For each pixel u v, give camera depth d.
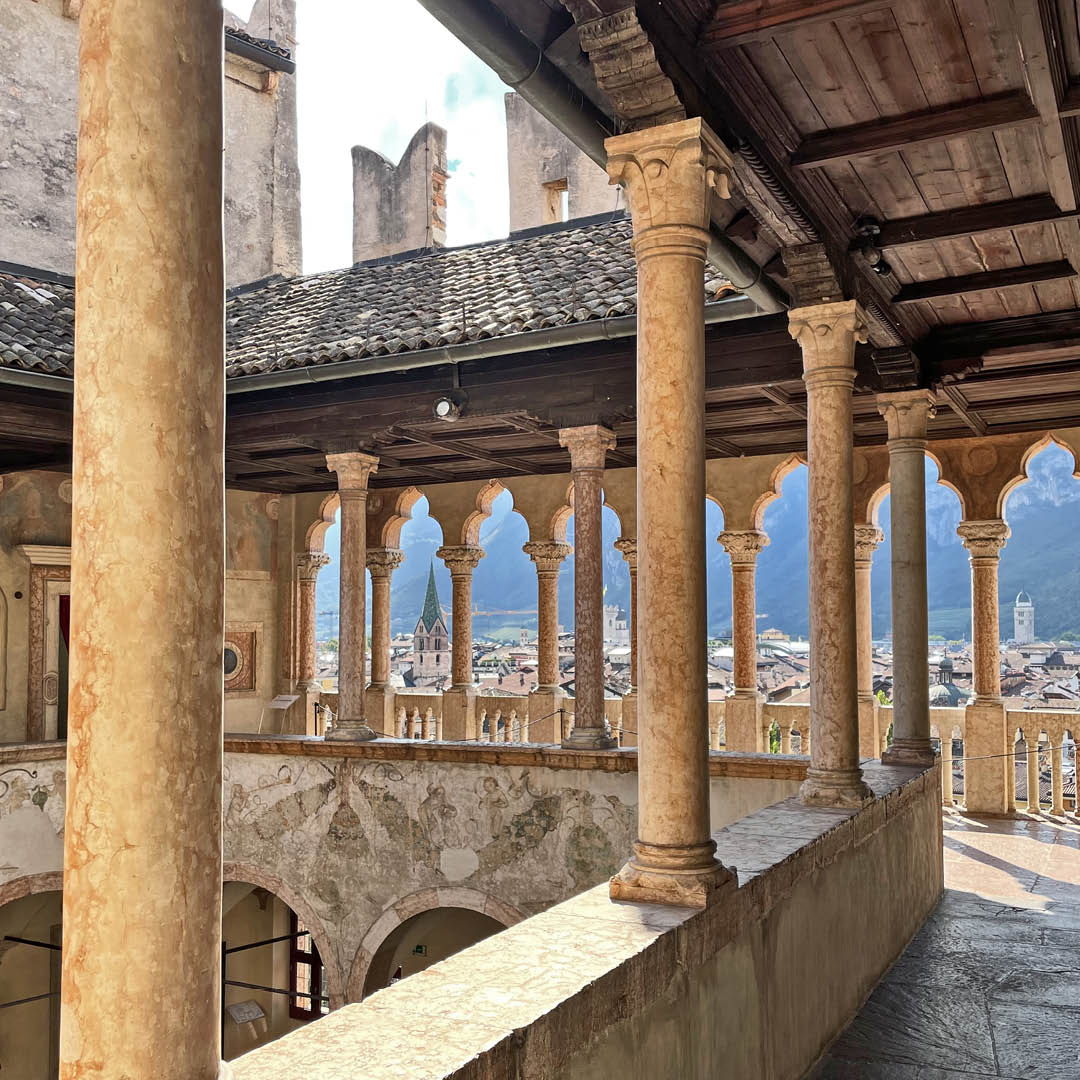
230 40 16.56
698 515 4.20
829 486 6.24
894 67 4.55
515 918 9.81
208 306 2.15
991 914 7.57
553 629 14.48
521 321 9.05
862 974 5.76
